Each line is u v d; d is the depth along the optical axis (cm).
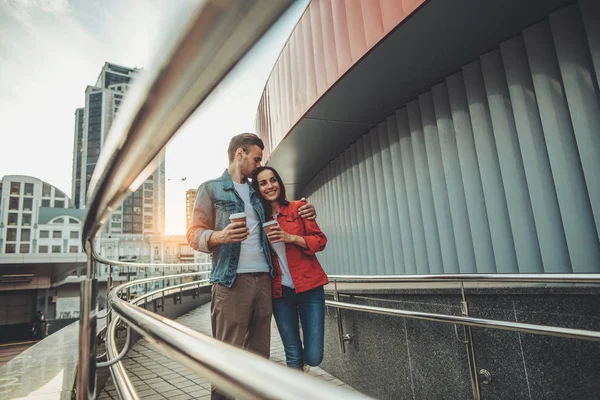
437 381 260
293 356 247
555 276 181
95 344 105
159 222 9556
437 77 439
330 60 449
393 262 534
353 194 651
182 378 376
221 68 30
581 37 311
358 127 581
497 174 378
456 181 425
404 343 286
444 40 367
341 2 425
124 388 113
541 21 340
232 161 233
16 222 6762
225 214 212
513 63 361
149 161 52
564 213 316
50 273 4684
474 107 400
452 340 252
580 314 200
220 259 204
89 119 9588
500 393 231
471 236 408
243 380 41
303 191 962
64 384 255
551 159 326
